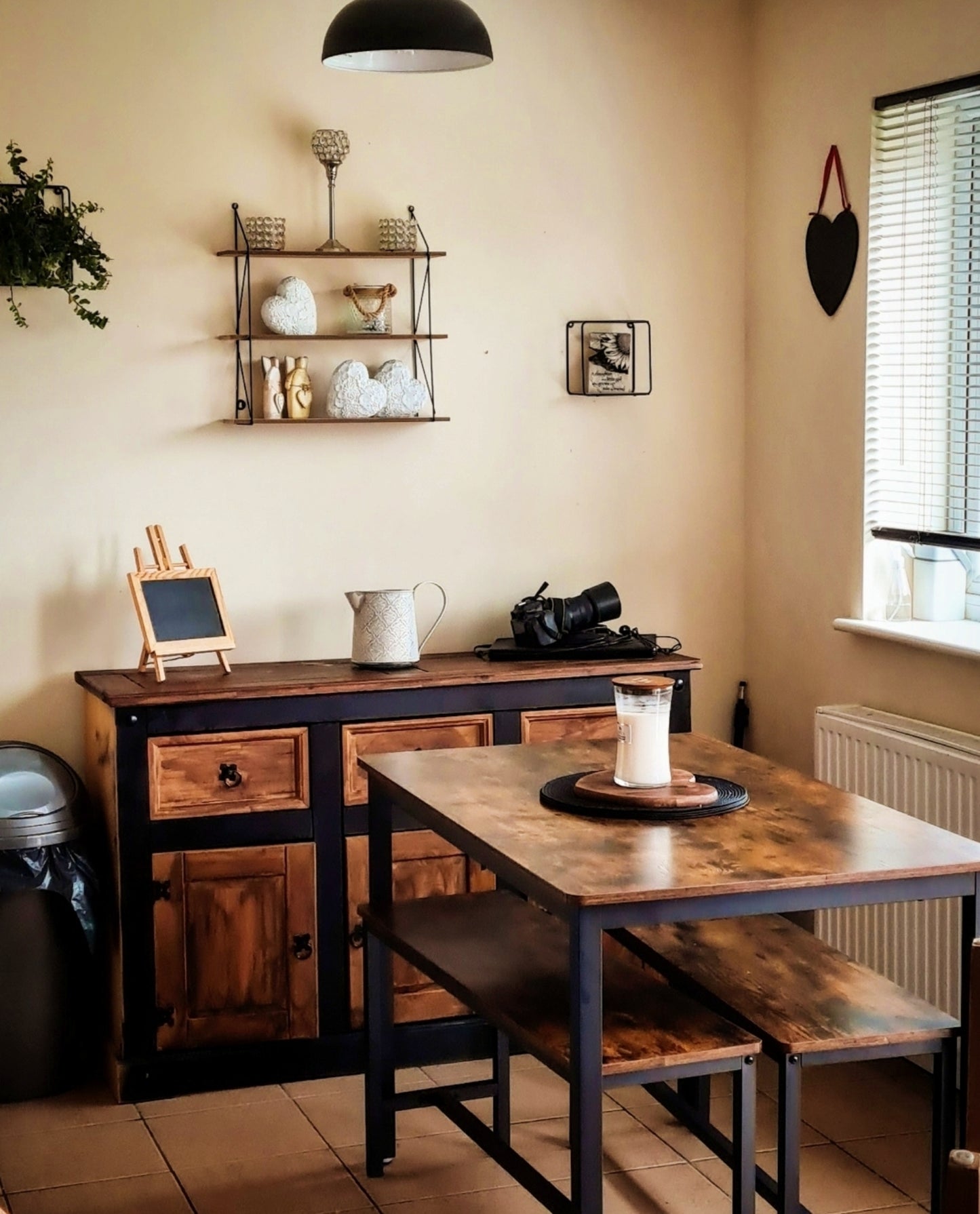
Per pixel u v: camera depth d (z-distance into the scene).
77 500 3.84
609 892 2.21
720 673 4.46
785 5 4.13
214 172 3.89
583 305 4.23
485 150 4.11
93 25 3.77
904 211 3.71
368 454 4.07
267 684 3.58
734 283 4.37
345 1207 3.01
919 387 3.73
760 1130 3.31
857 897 2.35
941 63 3.56
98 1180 3.12
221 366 3.93
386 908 3.16
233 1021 3.61
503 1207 3.01
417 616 4.15
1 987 3.50
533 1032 2.46
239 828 3.57
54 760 3.66
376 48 3.04
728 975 2.74
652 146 4.26
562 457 4.25
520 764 3.09
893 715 3.76
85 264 3.60
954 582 3.85
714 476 4.41
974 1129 1.78
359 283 4.02
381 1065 3.14
